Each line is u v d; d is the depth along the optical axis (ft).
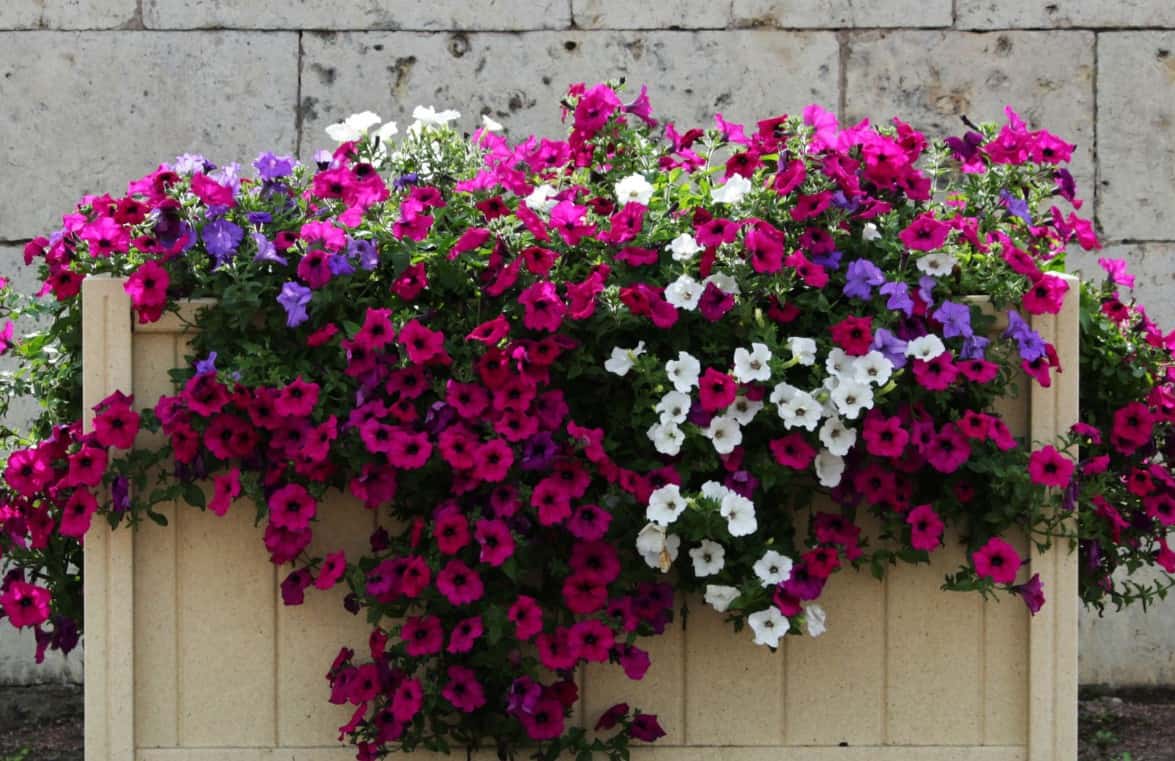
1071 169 14.34
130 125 14.26
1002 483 9.41
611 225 9.78
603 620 9.34
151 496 9.45
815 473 9.72
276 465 9.42
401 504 9.63
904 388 9.57
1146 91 14.32
